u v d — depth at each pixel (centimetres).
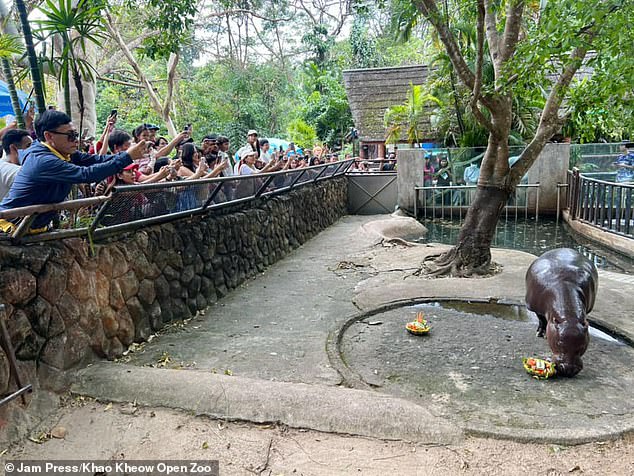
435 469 278
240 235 666
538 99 632
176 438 305
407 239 1079
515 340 461
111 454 290
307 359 420
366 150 1777
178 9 728
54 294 345
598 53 505
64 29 419
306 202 995
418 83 1712
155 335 466
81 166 357
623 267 779
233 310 554
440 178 1336
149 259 462
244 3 1697
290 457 290
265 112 2033
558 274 418
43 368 333
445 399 355
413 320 518
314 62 2475
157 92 1656
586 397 355
